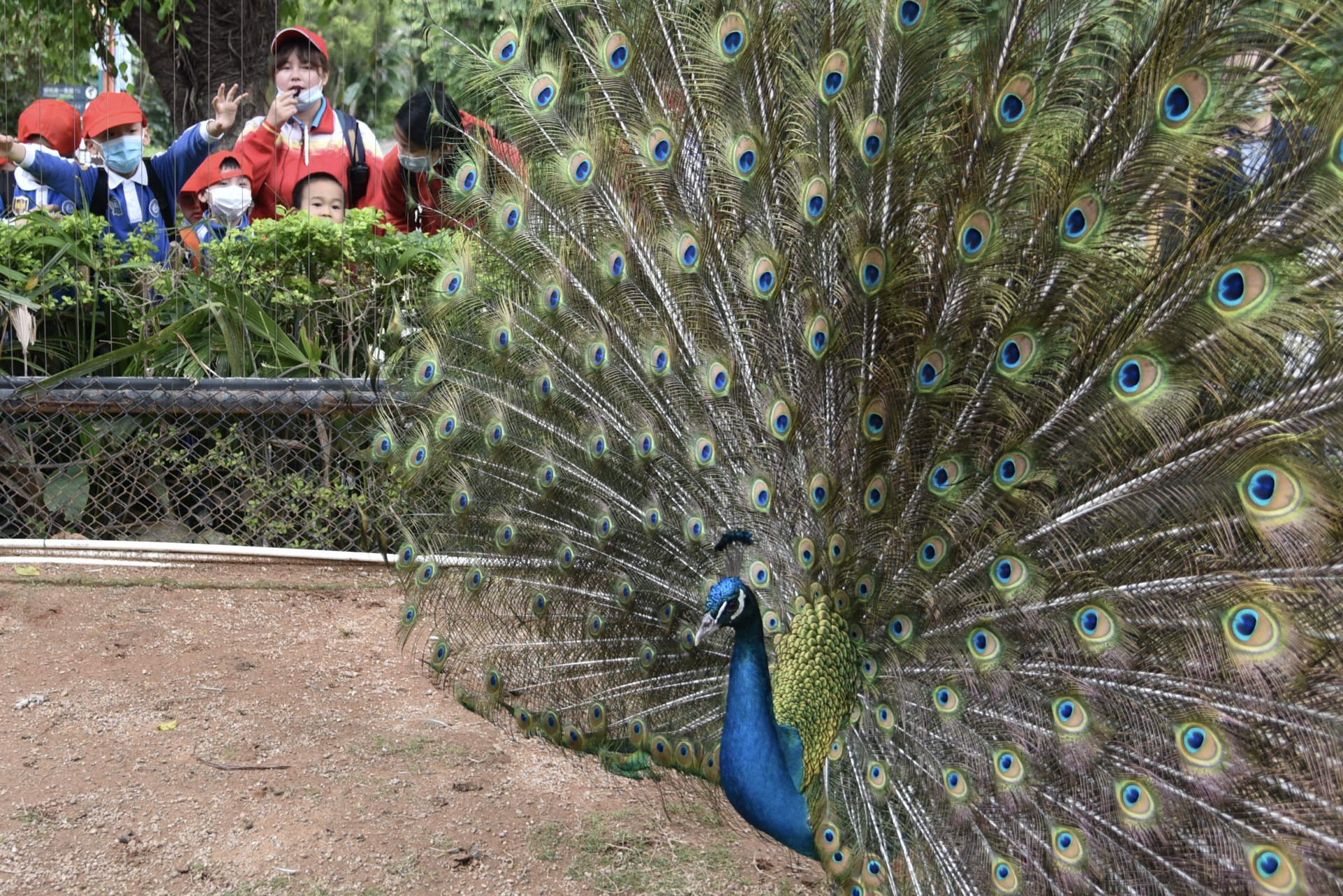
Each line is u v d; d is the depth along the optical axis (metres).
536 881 3.14
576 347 3.57
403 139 5.85
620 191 3.42
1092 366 2.45
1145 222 2.34
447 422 3.76
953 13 2.64
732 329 3.19
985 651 2.69
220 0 7.76
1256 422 2.17
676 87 3.28
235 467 5.70
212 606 5.00
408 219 6.55
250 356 5.73
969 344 2.69
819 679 2.89
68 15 7.84
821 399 2.98
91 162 6.28
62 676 4.11
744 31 3.02
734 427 3.20
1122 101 2.34
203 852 3.12
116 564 5.37
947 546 2.78
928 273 2.74
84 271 5.61
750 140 3.06
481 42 3.87
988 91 2.54
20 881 2.87
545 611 3.60
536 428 3.64
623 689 3.47
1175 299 2.27
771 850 3.42
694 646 3.28
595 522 3.52
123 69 8.34
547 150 3.64
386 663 4.62
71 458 5.60
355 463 5.79
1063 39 2.44
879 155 2.76
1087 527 2.51
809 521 3.05
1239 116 2.16
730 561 3.14
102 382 5.36
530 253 3.68
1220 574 2.28
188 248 5.84
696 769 3.31
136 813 3.26
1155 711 2.40
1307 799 2.20
